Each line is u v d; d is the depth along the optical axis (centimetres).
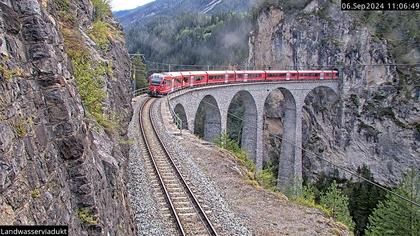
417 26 7569
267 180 2933
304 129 8331
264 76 6047
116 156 1194
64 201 689
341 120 7856
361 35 7925
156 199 1775
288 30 9488
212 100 5106
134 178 1969
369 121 7512
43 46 723
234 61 14638
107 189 921
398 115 7206
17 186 546
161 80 4631
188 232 1484
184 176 2100
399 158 7125
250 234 1583
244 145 6009
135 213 1562
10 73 596
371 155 7469
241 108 9544
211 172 2330
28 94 649
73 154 745
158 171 2112
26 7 711
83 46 1337
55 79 735
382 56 7525
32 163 604
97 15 2247
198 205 1698
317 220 1852
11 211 519
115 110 1689
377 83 7525
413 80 7169
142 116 3581
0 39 593
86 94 1266
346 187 7275
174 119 3622
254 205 1923
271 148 8481
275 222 1756
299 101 6850
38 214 582
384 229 3120
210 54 16812
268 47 10181
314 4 9088
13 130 568
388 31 7812
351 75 7819
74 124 763
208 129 5262
